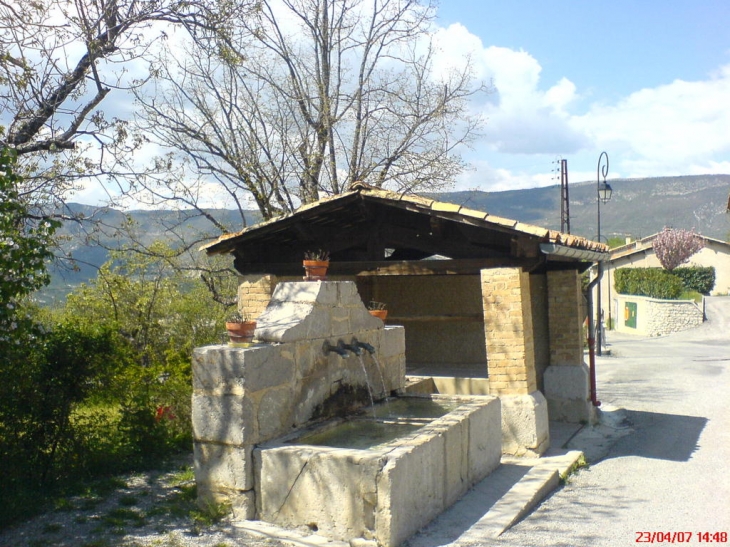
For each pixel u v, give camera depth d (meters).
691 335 28.62
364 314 7.07
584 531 5.41
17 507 5.55
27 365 6.21
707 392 13.08
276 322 6.02
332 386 6.47
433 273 8.23
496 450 7.05
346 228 9.29
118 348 7.33
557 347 9.55
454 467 5.95
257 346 5.61
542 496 6.39
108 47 8.98
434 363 10.91
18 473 5.99
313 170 16.25
